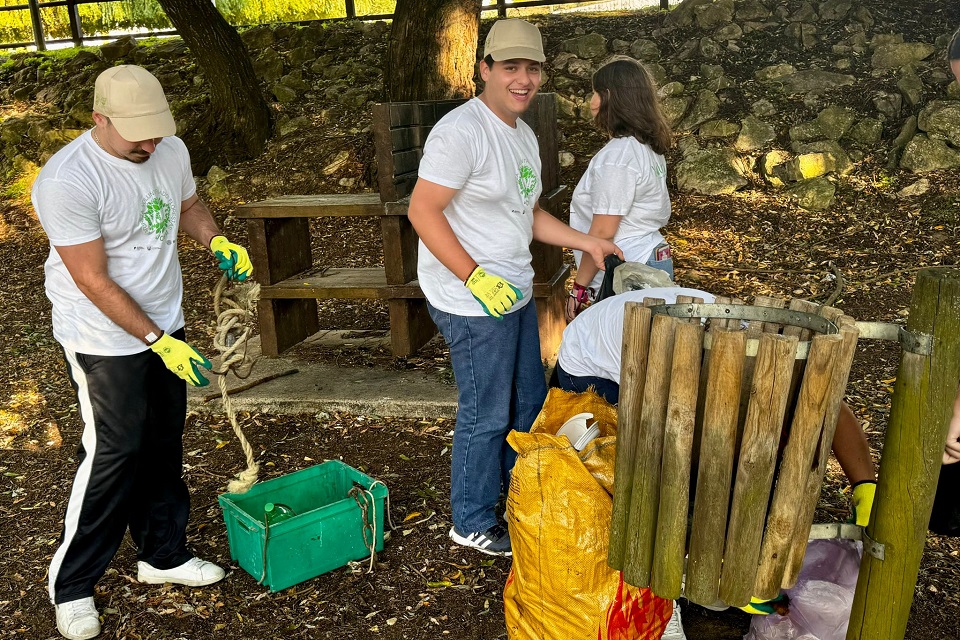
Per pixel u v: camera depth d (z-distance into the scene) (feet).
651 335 6.24
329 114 32.01
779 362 5.77
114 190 8.37
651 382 6.27
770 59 29.68
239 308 9.88
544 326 15.48
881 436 12.61
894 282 19.80
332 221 26.94
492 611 9.45
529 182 9.62
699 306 7.01
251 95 31.24
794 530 6.25
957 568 9.48
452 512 10.53
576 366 9.84
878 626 6.62
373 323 19.04
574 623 7.82
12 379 17.52
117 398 8.76
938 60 27.45
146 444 9.38
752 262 21.80
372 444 13.46
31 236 28.81
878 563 6.49
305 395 14.75
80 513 9.08
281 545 9.73
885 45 28.25
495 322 9.53
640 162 11.39
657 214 11.93
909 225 22.59
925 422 6.06
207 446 13.73
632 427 6.58
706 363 6.23
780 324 6.96
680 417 6.13
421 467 12.65
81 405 8.89
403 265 15.72
